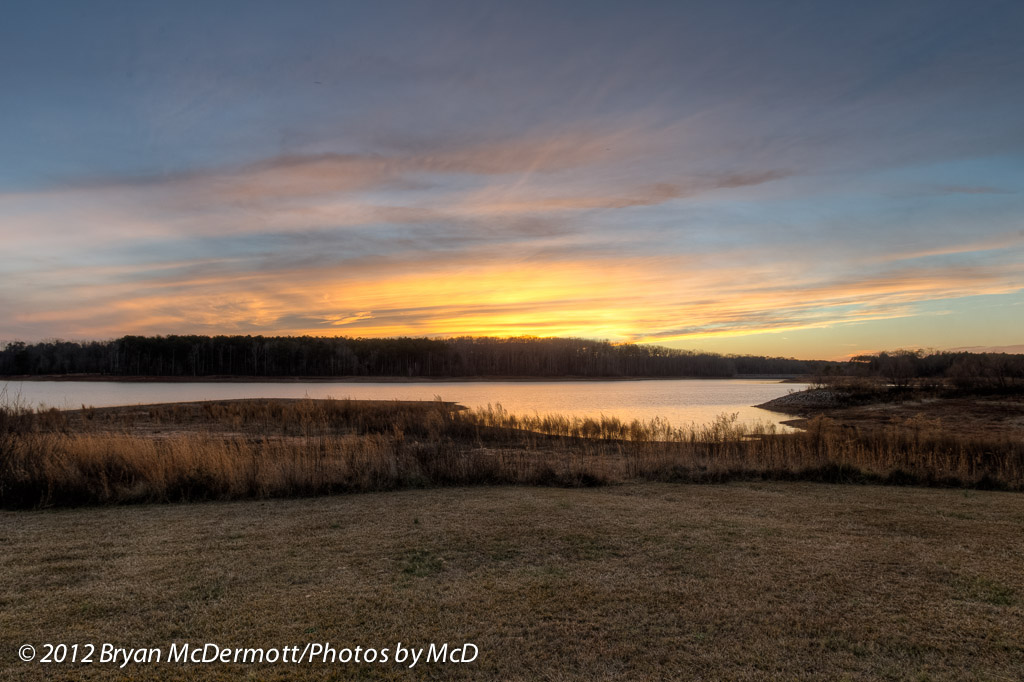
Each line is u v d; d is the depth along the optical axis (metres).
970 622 4.93
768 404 51.53
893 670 4.20
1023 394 40.50
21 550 6.92
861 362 74.94
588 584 5.80
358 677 4.11
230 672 4.16
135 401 45.03
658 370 158.50
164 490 10.15
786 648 4.52
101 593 5.53
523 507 9.31
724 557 6.64
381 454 12.52
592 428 23.73
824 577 5.99
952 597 5.47
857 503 9.80
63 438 12.82
